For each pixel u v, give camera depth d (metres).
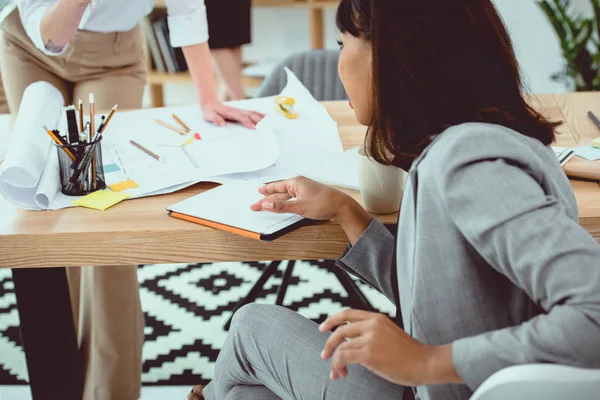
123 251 1.34
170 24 2.05
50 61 2.26
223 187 1.48
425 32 1.02
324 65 2.46
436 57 1.02
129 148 1.72
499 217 0.93
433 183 0.99
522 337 0.93
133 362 2.09
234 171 1.55
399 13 1.02
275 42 4.85
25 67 2.29
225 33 3.89
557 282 0.90
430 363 0.97
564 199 1.04
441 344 1.03
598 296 0.89
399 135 1.08
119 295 2.00
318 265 2.98
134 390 2.12
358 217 1.32
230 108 1.92
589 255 0.90
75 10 1.89
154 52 4.48
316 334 1.28
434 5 1.02
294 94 2.07
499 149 0.97
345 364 1.01
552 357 0.91
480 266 1.02
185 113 1.97
